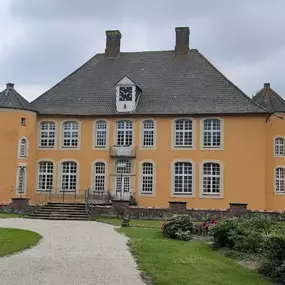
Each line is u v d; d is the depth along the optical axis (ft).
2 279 38.06
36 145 129.29
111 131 126.62
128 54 142.82
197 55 136.98
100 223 92.17
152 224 90.48
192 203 119.96
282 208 126.00
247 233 58.54
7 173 121.08
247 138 118.42
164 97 127.13
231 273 43.98
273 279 42.96
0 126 122.11
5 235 63.87
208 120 121.39
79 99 132.05
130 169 124.67
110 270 43.32
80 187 126.52
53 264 45.34
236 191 117.70
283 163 128.36
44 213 104.12
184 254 53.21
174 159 122.21
